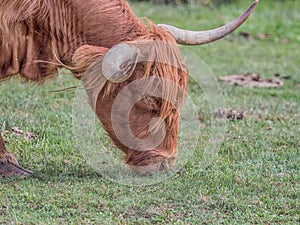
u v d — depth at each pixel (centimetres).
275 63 2359
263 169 1209
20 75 1084
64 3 1048
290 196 1086
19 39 1048
